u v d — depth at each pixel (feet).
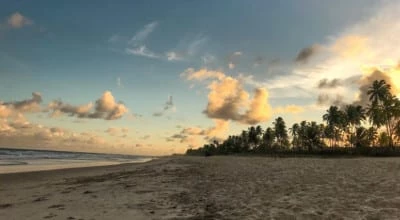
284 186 52.03
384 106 271.49
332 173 71.56
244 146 481.05
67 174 100.53
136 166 153.99
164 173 98.17
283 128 419.54
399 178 56.08
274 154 359.87
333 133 345.10
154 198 45.50
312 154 312.71
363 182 52.37
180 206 38.68
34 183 73.56
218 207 36.86
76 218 33.50
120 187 60.80
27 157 264.72
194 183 64.34
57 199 47.32
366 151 268.82
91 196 49.24
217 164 152.66
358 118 313.73
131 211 36.32
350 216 29.99
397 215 29.86
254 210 34.12
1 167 127.75
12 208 40.57
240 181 63.26
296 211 32.81
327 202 36.68
